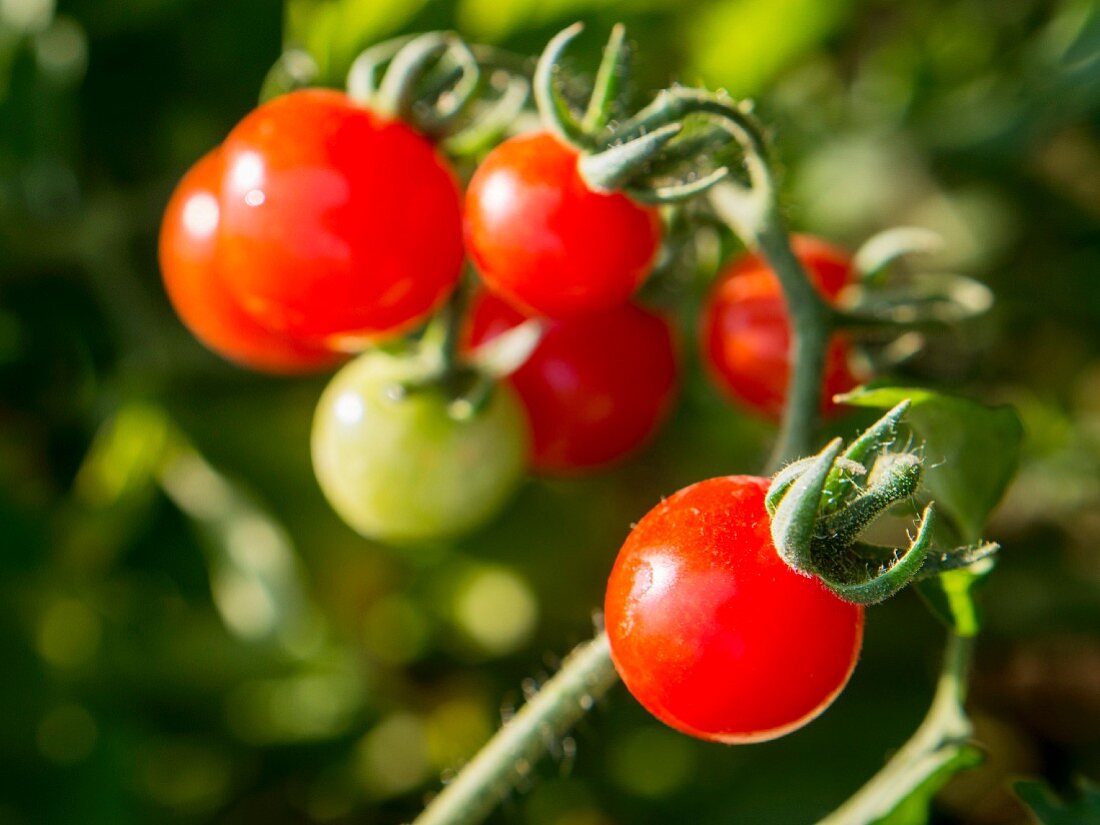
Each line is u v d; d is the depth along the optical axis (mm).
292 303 330
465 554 433
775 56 430
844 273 357
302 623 405
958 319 344
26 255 421
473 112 348
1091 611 425
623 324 360
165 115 426
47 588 418
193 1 410
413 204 327
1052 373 447
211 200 354
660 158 317
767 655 294
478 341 360
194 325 363
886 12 474
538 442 365
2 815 399
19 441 425
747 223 323
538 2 390
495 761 315
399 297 331
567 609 435
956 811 427
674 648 295
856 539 293
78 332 424
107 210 423
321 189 324
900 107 468
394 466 348
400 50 350
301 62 383
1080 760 426
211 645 418
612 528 441
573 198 318
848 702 422
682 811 415
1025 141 442
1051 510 433
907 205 464
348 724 425
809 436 319
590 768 421
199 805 418
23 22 408
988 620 427
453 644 434
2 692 408
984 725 431
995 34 475
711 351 361
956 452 323
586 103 334
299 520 420
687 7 410
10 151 416
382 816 426
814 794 412
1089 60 430
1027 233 451
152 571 422
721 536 296
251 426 421
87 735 408
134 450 414
